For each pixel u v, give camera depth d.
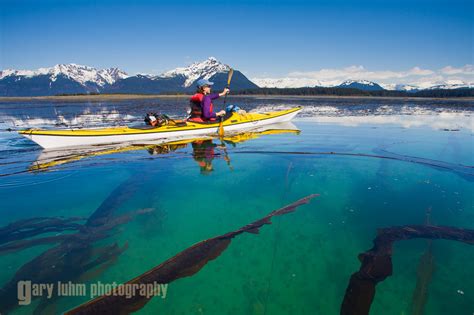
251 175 5.83
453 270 2.88
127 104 29.42
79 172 6.00
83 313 2.18
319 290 2.65
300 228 3.76
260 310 2.43
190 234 3.63
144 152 7.74
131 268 2.94
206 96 9.73
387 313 2.36
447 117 16.81
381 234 3.54
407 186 5.20
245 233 3.60
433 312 2.38
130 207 4.38
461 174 5.81
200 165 6.51
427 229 3.65
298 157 7.16
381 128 11.94
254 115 11.95
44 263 2.97
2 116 17.05
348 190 5.03
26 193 4.88
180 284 2.68
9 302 2.44
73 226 3.76
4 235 3.51
